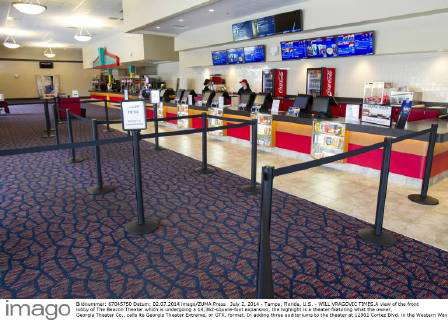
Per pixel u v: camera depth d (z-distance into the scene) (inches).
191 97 344.5
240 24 329.1
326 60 297.0
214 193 162.6
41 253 107.3
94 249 109.8
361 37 249.4
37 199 155.6
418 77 237.0
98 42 705.0
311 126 215.3
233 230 123.4
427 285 90.8
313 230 123.1
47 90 904.3
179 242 114.6
